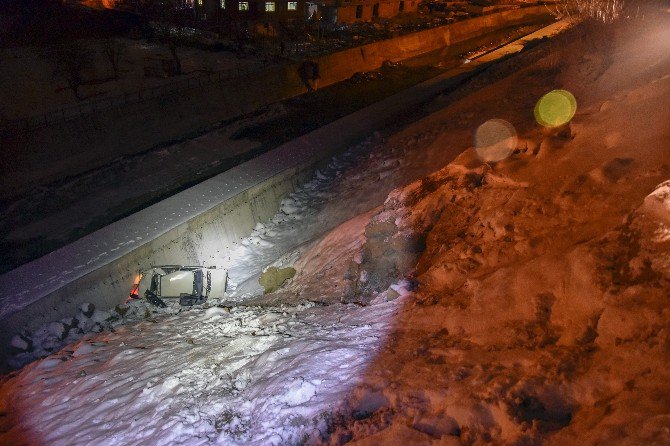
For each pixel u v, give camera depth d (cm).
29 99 2658
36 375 832
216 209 1472
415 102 2458
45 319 1124
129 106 2519
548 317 422
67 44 3344
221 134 2528
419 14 5738
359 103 3094
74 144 2312
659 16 1627
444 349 449
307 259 1243
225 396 511
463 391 365
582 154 677
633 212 440
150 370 668
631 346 322
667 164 526
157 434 480
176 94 2725
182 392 552
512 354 391
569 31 2244
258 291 1233
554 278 439
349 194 1619
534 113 1402
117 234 1330
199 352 672
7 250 1689
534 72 1895
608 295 377
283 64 3381
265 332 678
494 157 948
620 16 1605
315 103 3039
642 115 667
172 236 1361
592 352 351
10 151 2120
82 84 2894
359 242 1050
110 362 768
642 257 385
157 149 2350
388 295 671
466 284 549
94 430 548
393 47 4400
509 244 582
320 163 1873
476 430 326
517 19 6200
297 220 1627
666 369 288
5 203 1991
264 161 1770
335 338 566
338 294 867
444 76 2978
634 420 260
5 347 1059
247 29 4272
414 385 403
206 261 1461
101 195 2009
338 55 3822
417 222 856
